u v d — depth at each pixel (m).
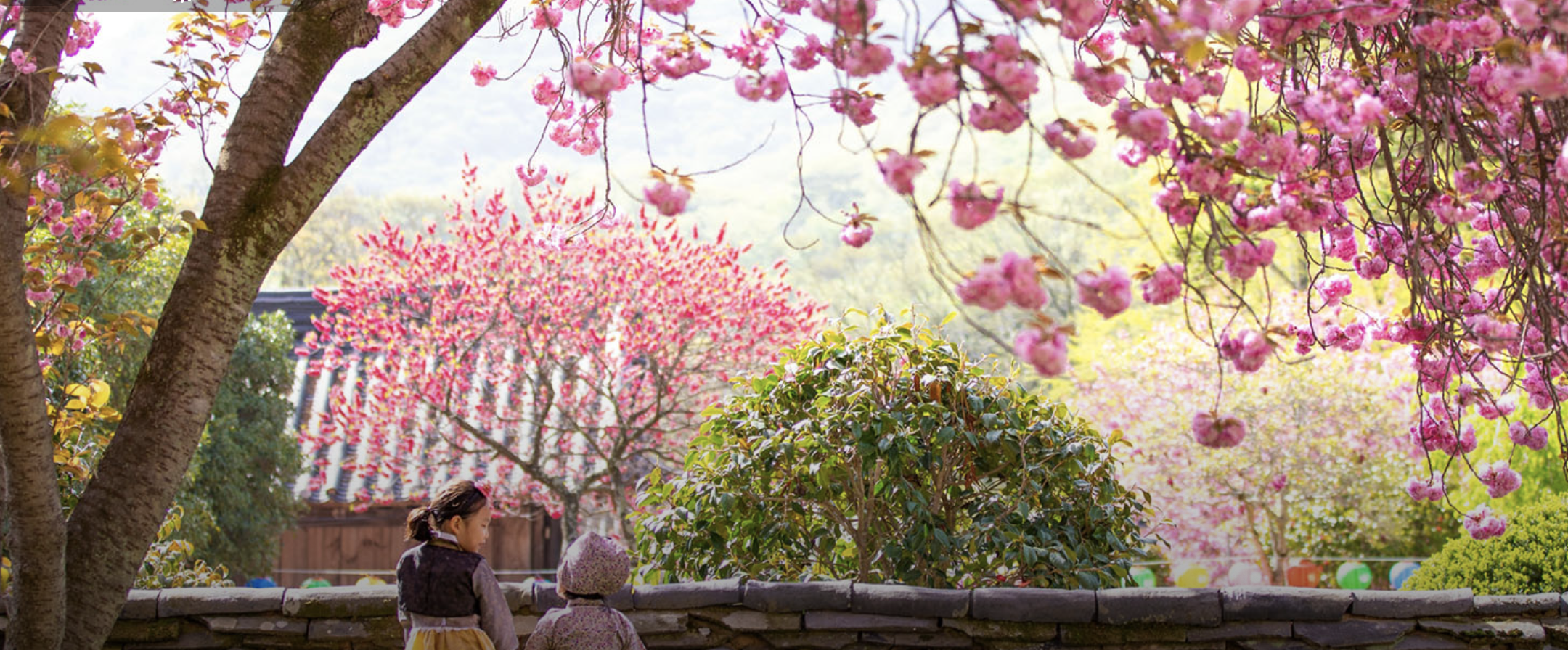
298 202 3.02
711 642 3.36
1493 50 2.34
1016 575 3.95
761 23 2.66
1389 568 11.36
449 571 2.97
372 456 10.85
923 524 3.76
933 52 1.99
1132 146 2.35
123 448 2.88
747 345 10.19
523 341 10.38
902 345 4.01
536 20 3.46
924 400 3.91
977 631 3.30
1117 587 3.91
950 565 3.89
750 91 2.52
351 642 3.35
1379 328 2.96
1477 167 2.39
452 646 2.93
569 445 10.88
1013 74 1.95
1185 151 2.17
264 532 10.59
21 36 3.00
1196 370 11.18
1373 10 2.24
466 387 10.35
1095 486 3.98
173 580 4.76
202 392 2.94
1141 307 16.39
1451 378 3.08
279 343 10.62
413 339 10.26
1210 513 11.62
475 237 10.23
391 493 12.56
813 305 10.84
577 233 3.07
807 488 3.98
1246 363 2.21
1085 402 12.49
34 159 2.67
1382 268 2.84
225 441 9.88
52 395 4.03
